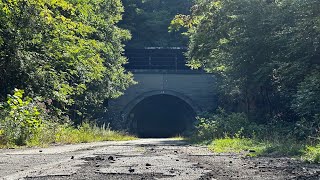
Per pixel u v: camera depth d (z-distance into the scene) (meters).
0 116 15.24
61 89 22.33
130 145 16.88
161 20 63.28
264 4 25.06
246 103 31.67
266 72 23.83
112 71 39.06
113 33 39.03
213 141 18.17
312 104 17.33
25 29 19.44
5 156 9.56
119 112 50.47
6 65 19.50
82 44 25.66
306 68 19.53
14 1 18.28
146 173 6.09
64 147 14.09
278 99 25.62
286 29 21.03
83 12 24.78
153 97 56.31
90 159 8.65
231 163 7.81
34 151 11.60
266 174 6.08
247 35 25.22
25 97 18.27
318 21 18.28
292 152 10.78
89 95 35.94
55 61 23.12
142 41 62.38
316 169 6.89
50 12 19.92
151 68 51.88
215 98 50.72
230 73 28.39
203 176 5.76
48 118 20.30
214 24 27.97
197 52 29.81
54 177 5.65
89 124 31.69
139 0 65.81
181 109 61.06
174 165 7.28
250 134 20.42
